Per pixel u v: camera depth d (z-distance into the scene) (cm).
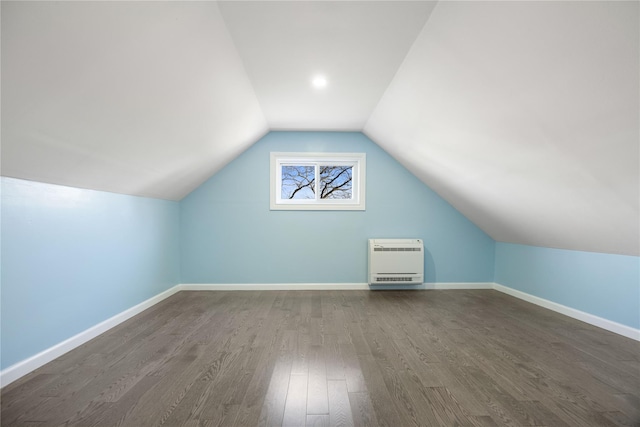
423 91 257
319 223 445
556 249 347
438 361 224
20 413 161
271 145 442
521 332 282
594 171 203
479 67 192
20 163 184
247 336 269
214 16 182
